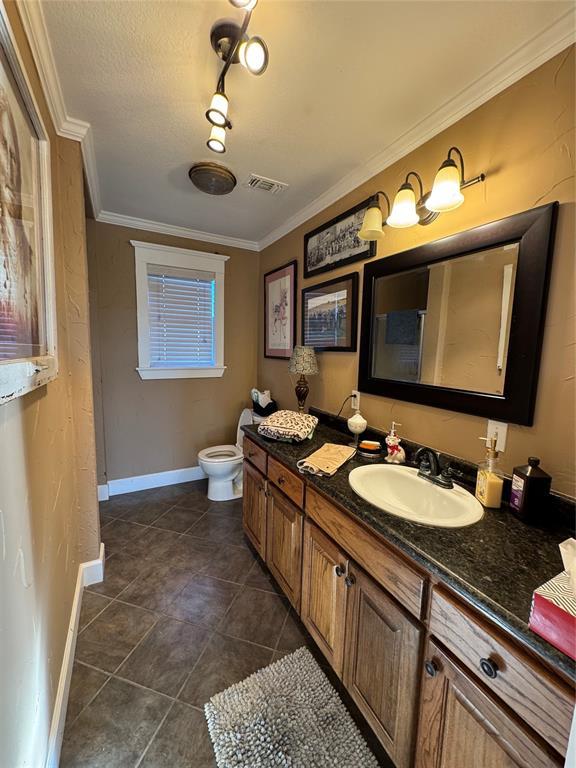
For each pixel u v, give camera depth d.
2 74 0.67
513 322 1.11
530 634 0.60
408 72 1.15
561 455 1.02
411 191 1.27
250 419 3.01
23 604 0.77
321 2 0.92
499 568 0.79
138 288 2.72
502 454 1.17
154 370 2.86
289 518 1.53
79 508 1.75
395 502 1.33
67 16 0.98
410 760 0.88
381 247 1.70
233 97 1.28
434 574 0.80
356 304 1.87
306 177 1.89
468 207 1.27
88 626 1.52
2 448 0.66
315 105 1.32
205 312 3.06
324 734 1.10
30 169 0.90
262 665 1.35
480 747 0.69
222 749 1.05
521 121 1.09
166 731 1.10
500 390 1.17
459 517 1.02
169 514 2.55
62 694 1.12
